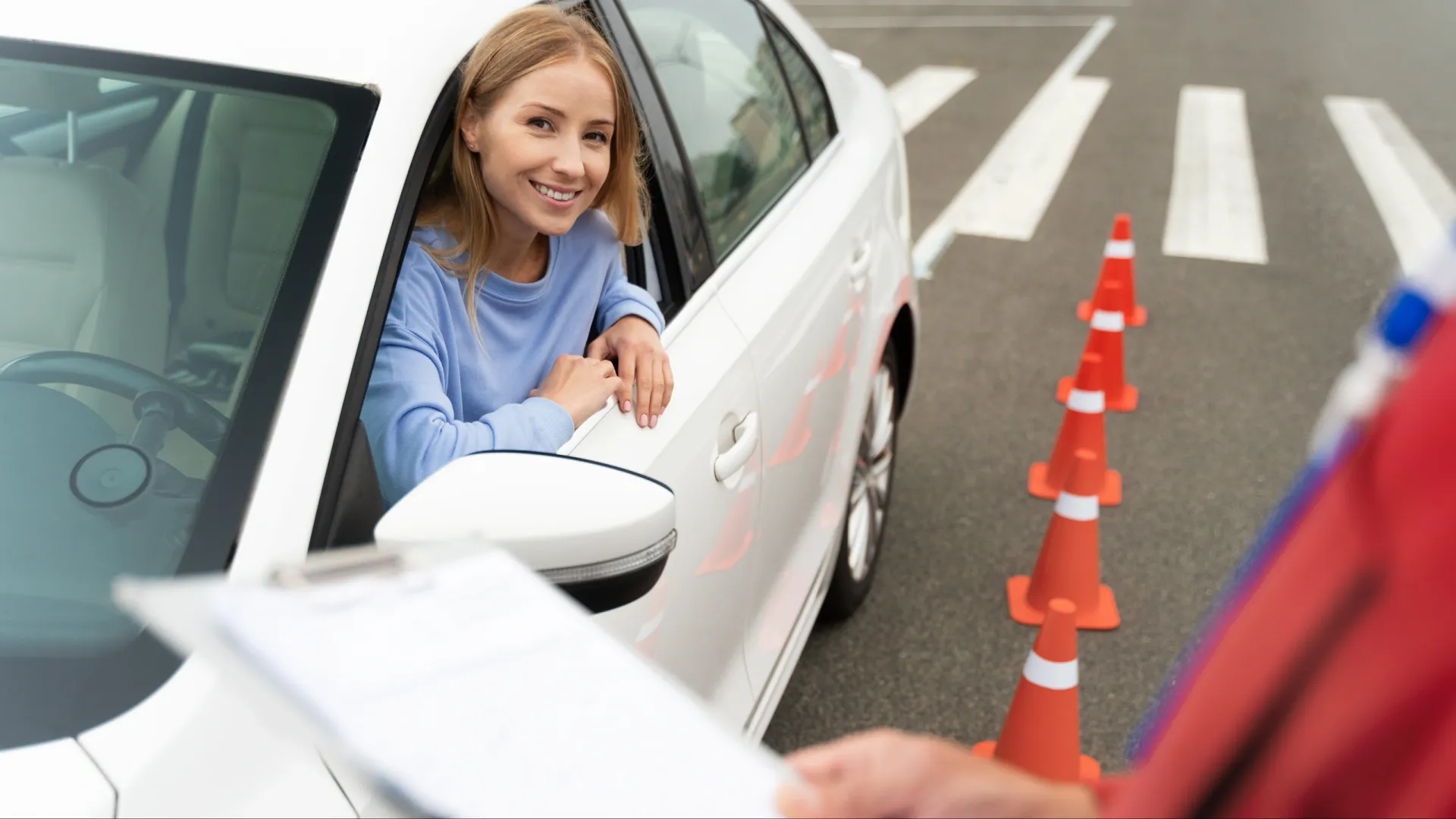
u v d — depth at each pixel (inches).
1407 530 17.0
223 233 63.8
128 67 69.1
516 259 79.4
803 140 121.0
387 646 28.5
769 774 27.7
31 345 63.1
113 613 52.4
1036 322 227.1
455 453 67.4
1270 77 450.9
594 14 87.1
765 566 97.4
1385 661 17.2
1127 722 123.8
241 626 27.5
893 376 138.3
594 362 76.6
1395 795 17.3
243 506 55.2
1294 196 304.8
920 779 34.0
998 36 528.7
